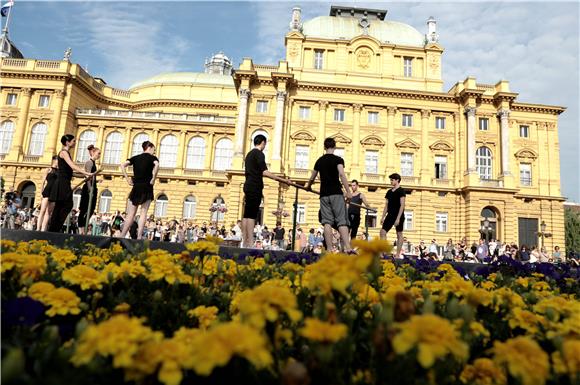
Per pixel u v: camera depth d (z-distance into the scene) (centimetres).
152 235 2709
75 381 134
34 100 4294
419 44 4388
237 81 3988
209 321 212
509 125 4091
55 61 4378
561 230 3947
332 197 809
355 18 4541
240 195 3722
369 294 240
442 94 3997
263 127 3906
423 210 3856
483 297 230
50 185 922
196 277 284
